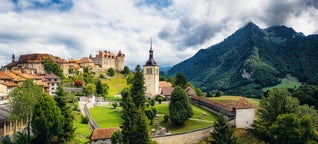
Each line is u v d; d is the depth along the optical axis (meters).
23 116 71.31
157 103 138.38
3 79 117.75
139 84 111.25
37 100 72.31
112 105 133.50
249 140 87.25
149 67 152.38
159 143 82.00
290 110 93.31
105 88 163.50
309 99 131.50
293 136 80.56
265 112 94.62
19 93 71.75
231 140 74.06
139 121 72.06
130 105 82.06
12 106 71.56
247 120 96.56
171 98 101.31
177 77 153.12
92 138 75.25
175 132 92.19
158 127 97.12
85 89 150.50
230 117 101.12
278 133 83.31
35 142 69.75
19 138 68.56
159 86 166.50
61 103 75.38
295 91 145.25
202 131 89.62
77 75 189.62
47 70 180.38
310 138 83.31
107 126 94.94
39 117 67.19
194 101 140.38
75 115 101.62
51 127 68.12
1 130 75.06
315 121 95.69
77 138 79.69
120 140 73.56
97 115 111.50
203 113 116.12
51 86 156.75
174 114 97.31
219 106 112.69
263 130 90.69
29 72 177.38
